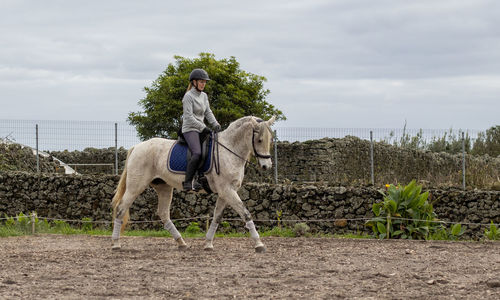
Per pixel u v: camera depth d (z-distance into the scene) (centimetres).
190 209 1521
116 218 1058
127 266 865
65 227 1517
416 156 2555
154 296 666
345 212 1443
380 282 739
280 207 1477
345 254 984
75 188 1636
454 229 1267
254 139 973
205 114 1044
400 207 1266
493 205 1423
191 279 760
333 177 2339
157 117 4028
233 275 785
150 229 1538
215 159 991
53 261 922
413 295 665
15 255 992
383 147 2394
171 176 1016
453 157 2794
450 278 767
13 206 1681
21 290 696
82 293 681
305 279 757
